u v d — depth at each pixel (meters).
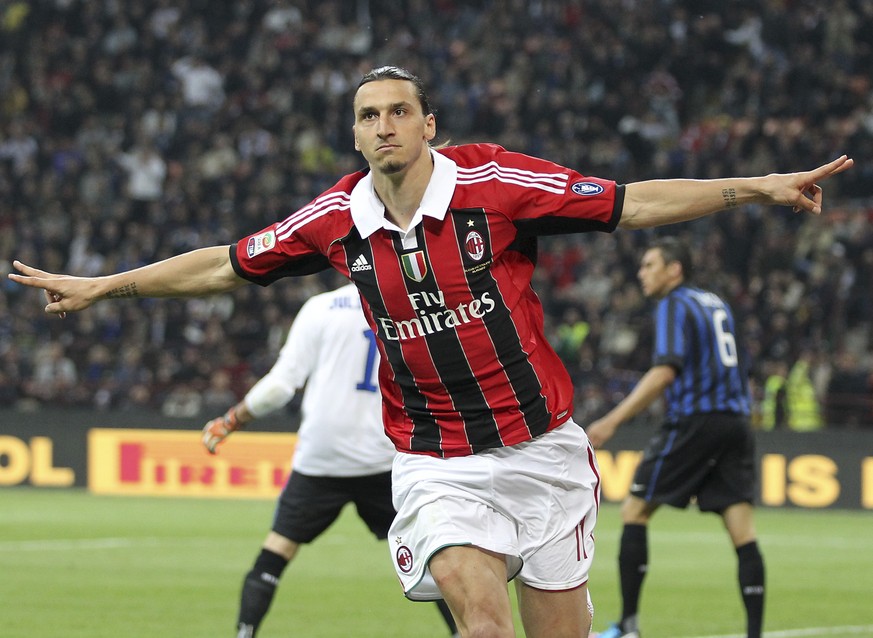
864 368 64.62
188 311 74.50
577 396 63.56
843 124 79.75
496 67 87.94
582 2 90.12
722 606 32.09
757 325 68.44
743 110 83.38
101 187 84.56
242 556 41.22
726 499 26.06
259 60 90.88
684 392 26.25
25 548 42.97
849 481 58.25
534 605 16.67
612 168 80.44
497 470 16.17
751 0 89.12
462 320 15.73
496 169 15.63
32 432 67.81
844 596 34.03
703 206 15.37
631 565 26.52
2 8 95.88
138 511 56.62
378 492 23.97
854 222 74.38
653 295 27.36
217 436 24.77
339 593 33.62
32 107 91.44
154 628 27.89
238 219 79.62
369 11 94.31
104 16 95.00
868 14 85.75
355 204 15.76
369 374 23.77
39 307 76.44
